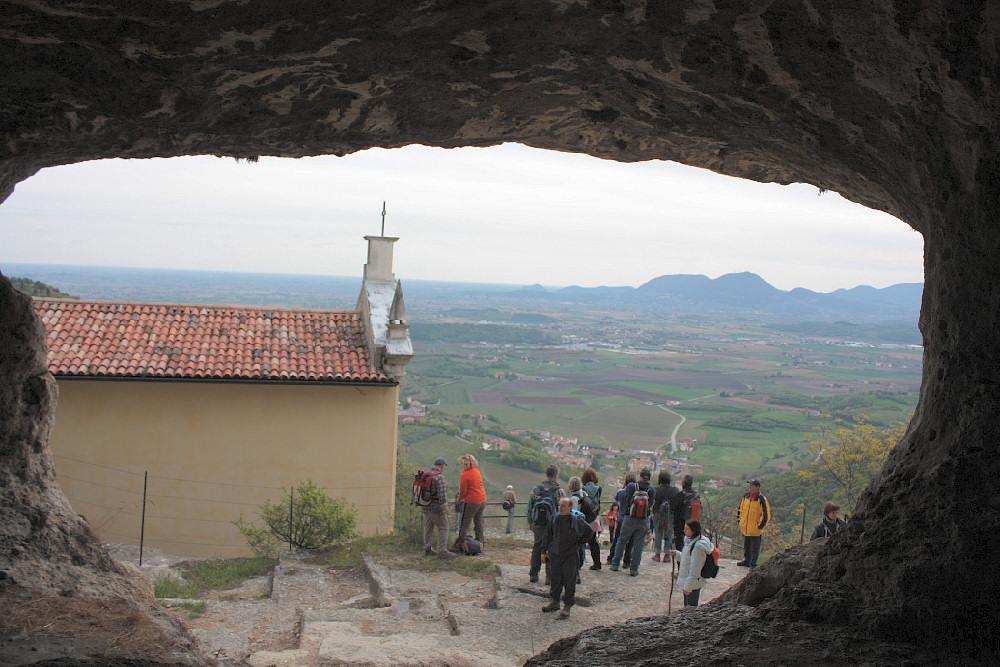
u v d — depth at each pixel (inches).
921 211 183.9
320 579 417.1
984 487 155.6
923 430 180.5
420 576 410.0
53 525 222.1
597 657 179.2
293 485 601.9
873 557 170.6
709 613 198.2
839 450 807.7
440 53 173.2
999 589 148.2
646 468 414.3
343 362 625.3
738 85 179.6
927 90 150.3
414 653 279.3
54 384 246.4
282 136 215.8
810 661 153.2
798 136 197.0
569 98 209.3
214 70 168.4
